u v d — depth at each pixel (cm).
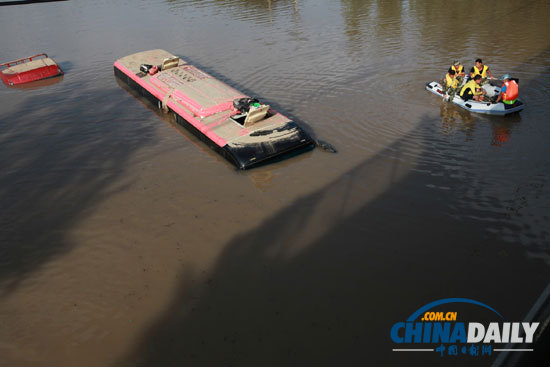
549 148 1294
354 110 1623
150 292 895
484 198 1106
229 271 938
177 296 884
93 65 2281
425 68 1938
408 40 2308
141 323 827
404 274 902
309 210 1112
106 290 906
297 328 798
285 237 1025
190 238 1041
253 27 2764
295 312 831
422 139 1403
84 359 760
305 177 1253
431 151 1334
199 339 788
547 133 1376
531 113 1509
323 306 841
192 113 1541
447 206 1089
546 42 2103
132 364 748
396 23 2631
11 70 2111
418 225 1034
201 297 877
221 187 1234
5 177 1330
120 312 852
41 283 933
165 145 1485
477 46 2136
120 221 1115
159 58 2089
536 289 842
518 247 945
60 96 1933
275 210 1122
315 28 2653
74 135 1580
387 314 816
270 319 820
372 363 728
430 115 1555
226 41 2512
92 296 893
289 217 1091
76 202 1202
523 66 1858
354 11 2973
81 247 1032
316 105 1681
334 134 1472
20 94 1970
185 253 995
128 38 2681
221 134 1394
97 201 1202
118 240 1048
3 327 830
